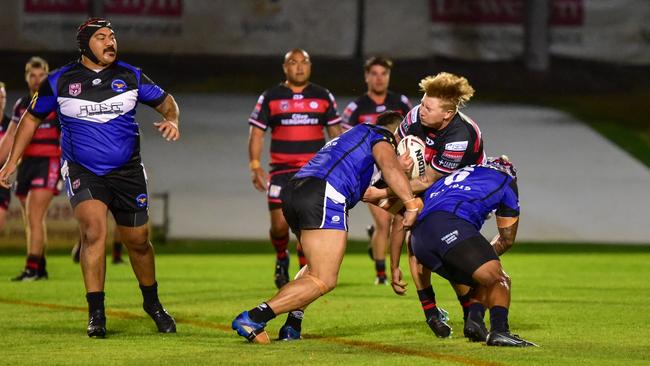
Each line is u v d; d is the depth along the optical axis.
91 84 23.67
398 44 91.75
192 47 90.12
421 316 27.64
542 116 90.50
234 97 91.69
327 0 90.62
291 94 36.41
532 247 56.28
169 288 35.81
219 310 29.00
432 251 21.36
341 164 21.94
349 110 38.94
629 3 93.75
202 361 19.56
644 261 48.41
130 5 88.56
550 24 94.12
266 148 78.94
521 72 94.06
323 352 20.70
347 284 37.50
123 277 39.78
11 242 54.31
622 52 94.19
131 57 89.19
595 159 79.06
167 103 24.53
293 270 44.72
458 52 92.88
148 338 23.16
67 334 23.86
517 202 22.14
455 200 21.58
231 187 70.25
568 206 67.31
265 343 22.05
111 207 24.30
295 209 21.81
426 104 22.44
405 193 21.66
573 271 43.09
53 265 46.16
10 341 22.64
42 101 23.73
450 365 19.00
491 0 93.06
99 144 23.61
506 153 79.06
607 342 22.42
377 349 21.19
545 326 25.56
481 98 93.88
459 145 22.89
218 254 52.97
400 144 23.11
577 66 94.56
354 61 91.25
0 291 34.44
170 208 64.38
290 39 90.81
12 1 86.00
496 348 20.95
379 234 37.31
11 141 26.45
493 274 20.88
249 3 90.38
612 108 92.50
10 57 86.56
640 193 70.88
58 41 86.69
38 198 38.91
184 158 76.31
